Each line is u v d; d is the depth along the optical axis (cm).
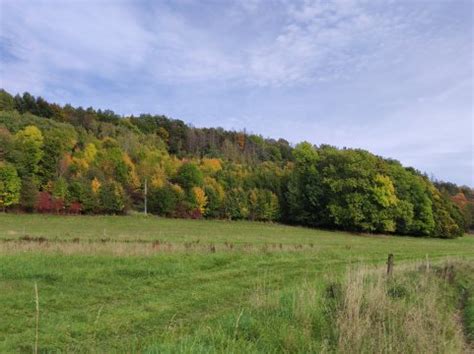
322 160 8200
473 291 1458
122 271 1543
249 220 8494
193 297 1255
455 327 916
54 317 972
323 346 675
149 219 7406
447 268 1931
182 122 14625
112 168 8781
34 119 10344
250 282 1534
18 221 5856
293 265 2103
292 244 3322
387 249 3869
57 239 2762
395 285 1239
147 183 8594
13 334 845
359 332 708
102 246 2094
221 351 627
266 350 685
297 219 8131
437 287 1314
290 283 1548
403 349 679
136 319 993
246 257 2223
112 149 9381
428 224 7675
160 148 12275
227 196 8481
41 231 4406
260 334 746
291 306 916
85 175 7956
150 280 1470
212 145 13662
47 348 775
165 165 9575
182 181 8875
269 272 1827
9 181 6688
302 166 8312
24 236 3114
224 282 1519
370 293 953
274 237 5094
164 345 653
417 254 3456
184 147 13388
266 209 8362
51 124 10450
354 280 1102
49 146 7812
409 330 736
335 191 7450
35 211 7006
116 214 7700
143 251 2038
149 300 1191
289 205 8381
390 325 782
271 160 13900
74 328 896
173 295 1272
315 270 1950
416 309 892
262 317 866
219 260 2020
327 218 7712
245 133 15050
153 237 3722
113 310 1062
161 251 2131
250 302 1062
